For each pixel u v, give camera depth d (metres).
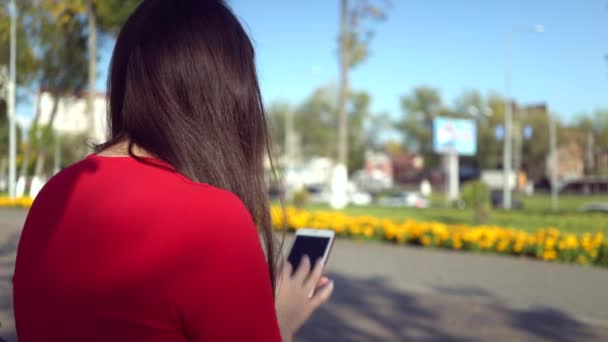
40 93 29.89
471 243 12.41
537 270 10.25
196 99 1.05
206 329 0.84
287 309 1.19
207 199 0.89
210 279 0.84
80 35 27.02
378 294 8.34
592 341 6.18
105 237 0.87
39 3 26.11
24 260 0.96
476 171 76.56
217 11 1.12
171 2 1.10
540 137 71.50
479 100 74.25
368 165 89.62
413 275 9.74
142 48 1.06
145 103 1.04
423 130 80.56
